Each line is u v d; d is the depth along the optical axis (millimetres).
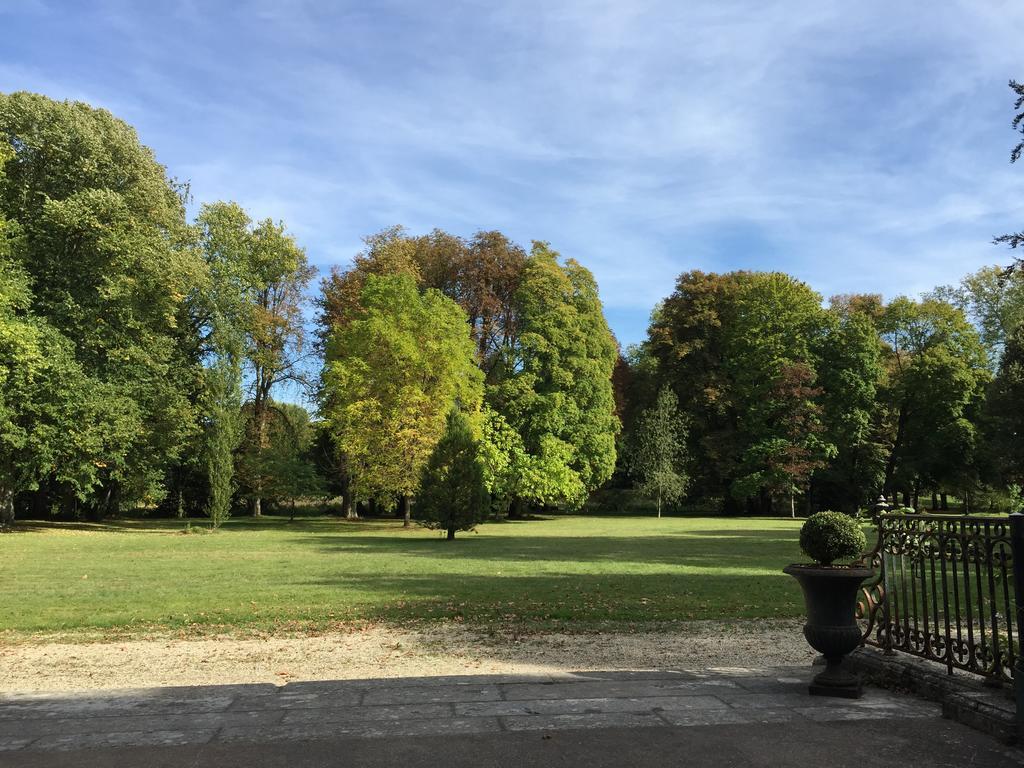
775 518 47094
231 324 36844
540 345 44938
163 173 34719
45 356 28109
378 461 33312
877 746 4043
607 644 8336
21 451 28781
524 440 45062
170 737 4219
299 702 5074
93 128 30656
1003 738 4109
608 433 47719
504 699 5145
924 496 59438
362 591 12641
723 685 5648
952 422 45500
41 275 30297
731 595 12195
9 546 23594
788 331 49969
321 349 44469
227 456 33281
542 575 15258
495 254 48594
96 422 29219
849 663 6266
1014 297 47406
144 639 8695
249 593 12367
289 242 41812
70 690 5859
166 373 34188
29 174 29766
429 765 3727
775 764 3740
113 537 28172
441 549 22391
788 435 47844
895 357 52250
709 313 53375
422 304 36219
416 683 5777
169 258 31422
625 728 4363
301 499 49875
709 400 51250
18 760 3818
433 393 34250
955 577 5273
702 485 52938
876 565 6434
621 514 53688
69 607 10898
